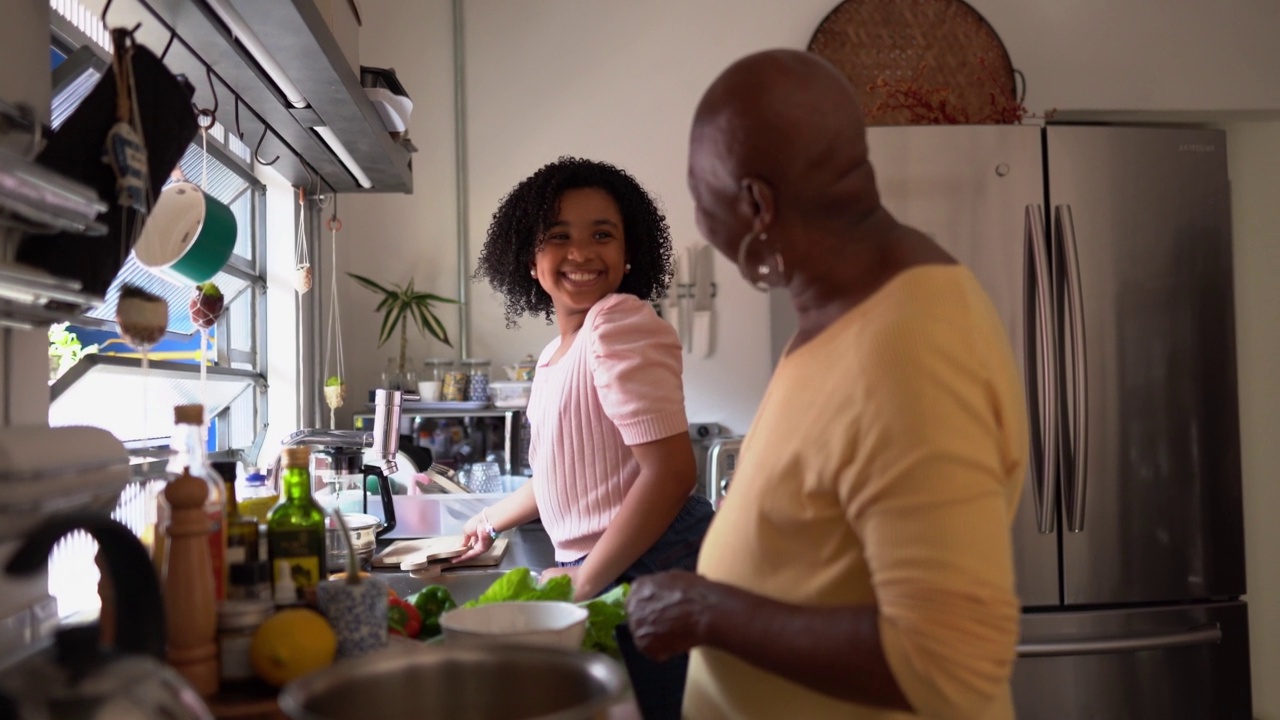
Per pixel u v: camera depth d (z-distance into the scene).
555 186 1.95
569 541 1.80
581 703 0.81
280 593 1.18
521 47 4.04
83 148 1.17
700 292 4.06
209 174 2.75
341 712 0.79
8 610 1.13
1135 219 3.04
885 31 4.02
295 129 2.12
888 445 0.84
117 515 1.61
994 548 0.82
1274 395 4.26
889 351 0.86
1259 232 4.31
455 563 2.08
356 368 3.93
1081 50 4.09
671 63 4.07
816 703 0.98
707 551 1.09
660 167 4.06
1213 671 2.99
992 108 3.28
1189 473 3.02
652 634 1.00
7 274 0.97
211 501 1.15
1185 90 4.10
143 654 0.81
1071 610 2.97
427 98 4.00
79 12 1.75
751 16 4.09
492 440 3.72
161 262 1.42
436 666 0.84
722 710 1.06
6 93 1.15
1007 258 3.02
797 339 1.01
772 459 0.96
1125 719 2.93
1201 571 3.01
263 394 3.11
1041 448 2.95
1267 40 4.13
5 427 1.07
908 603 0.81
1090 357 3.01
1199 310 3.05
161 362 2.29
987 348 0.88
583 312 1.95
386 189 2.78
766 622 0.91
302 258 3.01
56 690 0.68
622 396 1.66
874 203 0.97
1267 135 4.31
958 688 0.81
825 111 0.93
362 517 2.09
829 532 0.93
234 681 1.07
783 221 0.94
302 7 1.47
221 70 1.71
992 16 4.09
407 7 4.01
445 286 3.97
